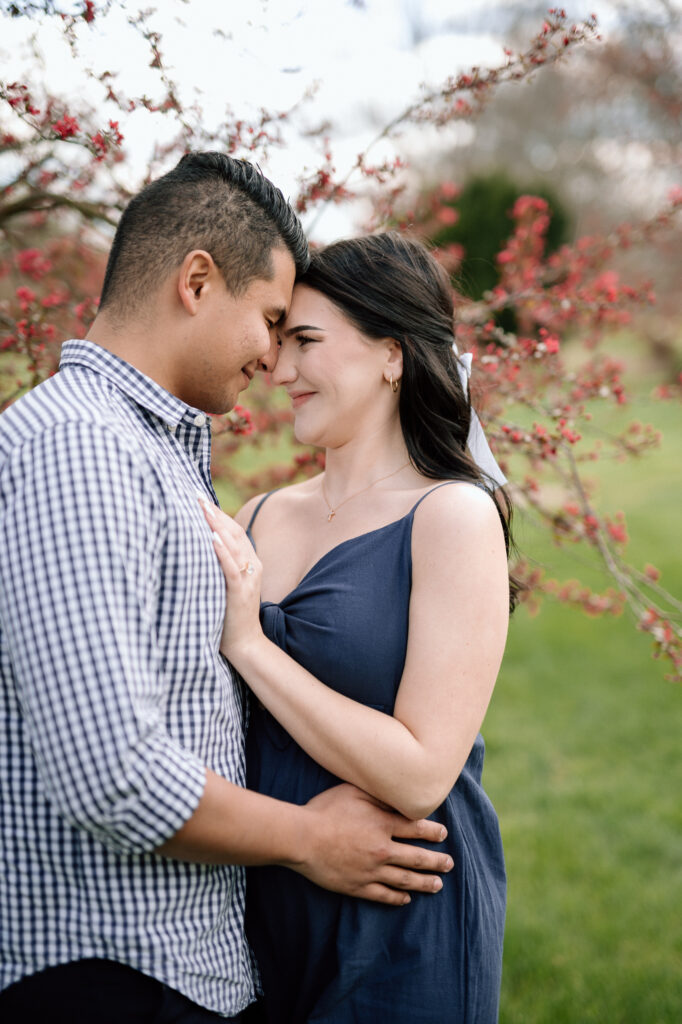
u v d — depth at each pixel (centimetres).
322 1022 154
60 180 235
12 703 128
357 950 152
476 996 158
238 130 215
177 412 148
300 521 186
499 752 449
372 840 147
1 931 131
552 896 327
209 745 142
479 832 170
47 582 117
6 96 191
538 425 243
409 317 172
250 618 153
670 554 727
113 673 116
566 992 276
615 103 1238
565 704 505
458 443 182
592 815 387
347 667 156
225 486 319
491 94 239
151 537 128
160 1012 132
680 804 394
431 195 318
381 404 178
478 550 155
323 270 171
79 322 254
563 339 452
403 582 160
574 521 265
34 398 134
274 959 160
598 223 1334
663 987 277
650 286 292
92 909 130
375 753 145
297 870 143
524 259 299
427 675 150
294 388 176
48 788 119
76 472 121
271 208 155
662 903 322
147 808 119
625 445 283
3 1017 131
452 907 158
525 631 624
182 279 146
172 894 134
